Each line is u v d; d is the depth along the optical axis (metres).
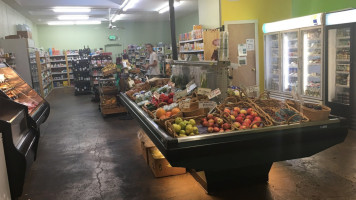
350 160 4.43
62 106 11.12
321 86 6.30
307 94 6.86
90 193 3.85
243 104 3.69
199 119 3.36
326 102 6.32
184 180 4.05
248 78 8.54
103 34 20.94
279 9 8.57
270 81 8.30
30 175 4.53
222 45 4.43
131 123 7.68
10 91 5.70
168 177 4.18
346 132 3.22
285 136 3.03
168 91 4.90
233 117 3.28
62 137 6.65
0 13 10.68
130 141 6.07
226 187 3.71
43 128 7.58
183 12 17.88
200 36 9.87
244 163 2.97
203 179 3.78
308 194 3.50
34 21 18.03
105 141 6.17
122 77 9.00
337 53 6.18
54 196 3.82
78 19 17.75
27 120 4.51
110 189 3.93
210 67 4.13
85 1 13.20
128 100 5.29
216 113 3.43
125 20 20.61
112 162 4.92
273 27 7.61
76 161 5.05
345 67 6.04
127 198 3.66
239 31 8.40
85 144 6.03
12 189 3.55
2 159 3.31
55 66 19.30
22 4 12.41
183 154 2.76
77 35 20.44
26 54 10.90
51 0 12.20
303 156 3.15
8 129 3.41
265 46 8.10
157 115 3.57
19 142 3.90
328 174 4.00
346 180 3.80
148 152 4.56
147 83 5.80
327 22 6.05
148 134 3.45
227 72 3.97
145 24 21.70
